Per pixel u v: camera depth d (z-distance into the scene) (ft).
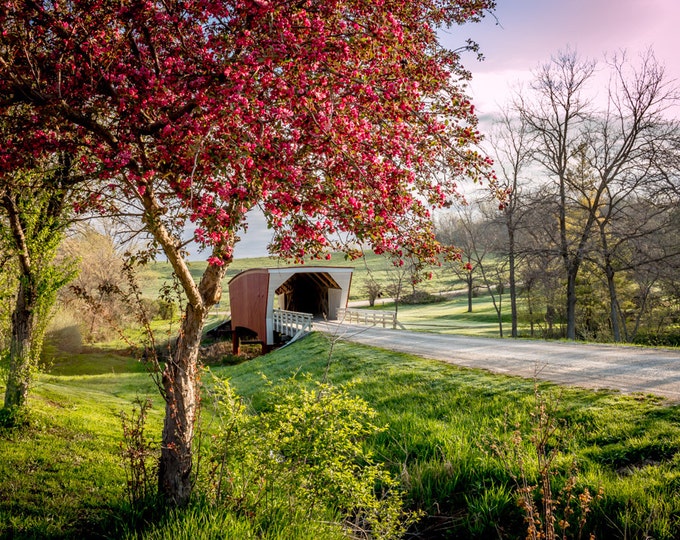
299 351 75.31
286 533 15.31
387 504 18.72
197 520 15.25
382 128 16.34
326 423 17.88
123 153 14.61
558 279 105.29
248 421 18.51
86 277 98.17
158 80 15.78
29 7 16.34
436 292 226.99
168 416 17.58
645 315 112.27
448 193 18.47
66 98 16.93
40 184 26.50
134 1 16.21
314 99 13.84
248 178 13.14
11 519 17.46
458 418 30.89
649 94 84.43
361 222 13.80
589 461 21.34
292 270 101.91
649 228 88.63
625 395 29.94
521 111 96.89
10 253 31.04
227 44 15.16
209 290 18.19
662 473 19.20
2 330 34.14
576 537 16.52
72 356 89.86
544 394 32.32
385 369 50.11
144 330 17.70
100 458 25.31
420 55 16.26
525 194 93.15
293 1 14.44
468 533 19.20
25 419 29.84
